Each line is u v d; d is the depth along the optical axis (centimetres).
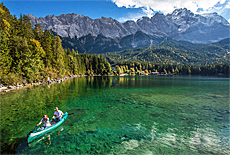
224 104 2256
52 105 2036
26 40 4647
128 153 909
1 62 3422
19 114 1619
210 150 962
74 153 901
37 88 3662
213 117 1636
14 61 4041
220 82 6806
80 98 2562
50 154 888
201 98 2748
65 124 1359
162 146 999
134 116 1630
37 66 4694
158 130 1260
